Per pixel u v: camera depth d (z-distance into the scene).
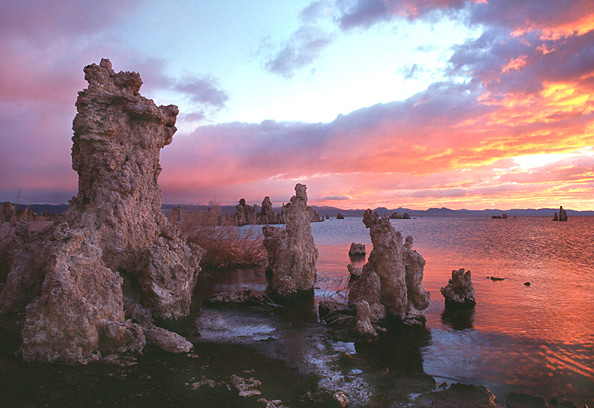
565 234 77.00
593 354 11.57
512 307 16.91
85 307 9.51
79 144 13.92
